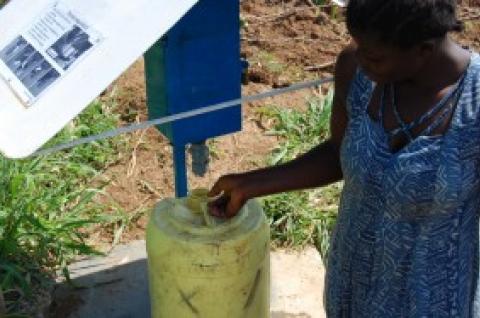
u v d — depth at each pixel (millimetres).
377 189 1792
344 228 1943
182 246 2076
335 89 1901
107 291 2980
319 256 3178
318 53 4445
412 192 1725
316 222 3279
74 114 1754
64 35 1917
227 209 2061
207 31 2176
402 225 1805
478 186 1764
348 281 2010
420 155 1699
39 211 3205
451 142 1677
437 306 1864
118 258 3125
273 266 3113
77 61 1832
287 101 4066
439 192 1712
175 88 2229
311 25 4676
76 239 3197
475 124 1657
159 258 2137
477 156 1698
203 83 2250
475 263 1917
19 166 3301
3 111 1822
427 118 1684
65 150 3592
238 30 2221
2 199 3154
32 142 1721
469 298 1932
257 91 4121
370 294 1959
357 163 1792
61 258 3031
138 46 1795
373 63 1608
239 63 2273
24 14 2068
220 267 2090
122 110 3947
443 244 1810
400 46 1551
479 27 4707
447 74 1659
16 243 2941
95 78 1786
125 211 3375
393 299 1913
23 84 1858
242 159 3676
